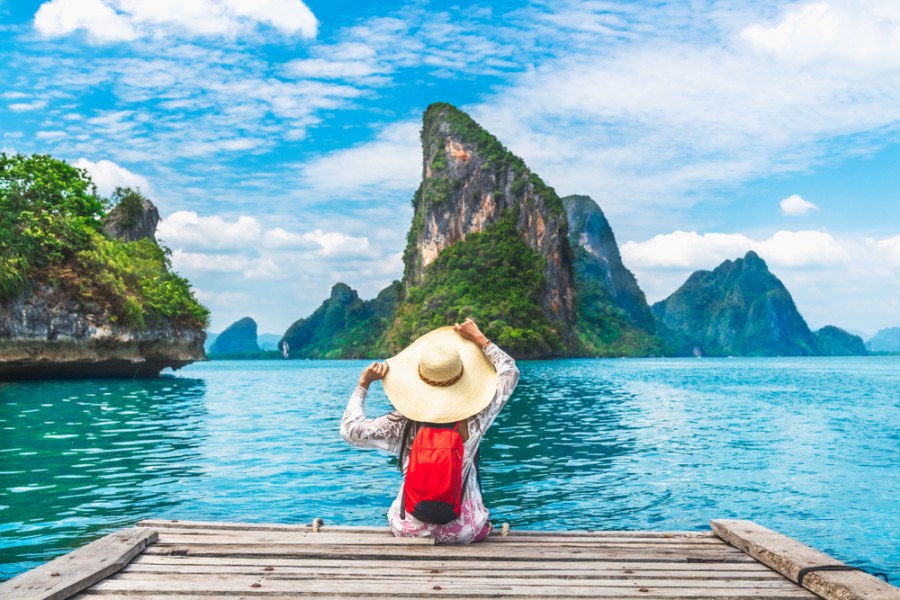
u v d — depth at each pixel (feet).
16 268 91.66
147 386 93.09
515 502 24.32
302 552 12.99
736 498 25.13
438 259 440.86
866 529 21.06
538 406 65.98
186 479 27.32
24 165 115.75
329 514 21.89
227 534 14.28
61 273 101.04
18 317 90.79
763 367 243.60
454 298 394.32
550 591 11.18
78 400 64.44
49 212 110.22
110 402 63.41
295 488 25.75
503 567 12.47
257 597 10.81
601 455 35.27
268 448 36.11
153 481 26.78
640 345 581.53
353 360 528.22
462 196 447.42
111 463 30.81
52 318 95.91
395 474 28.66
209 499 23.79
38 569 11.32
